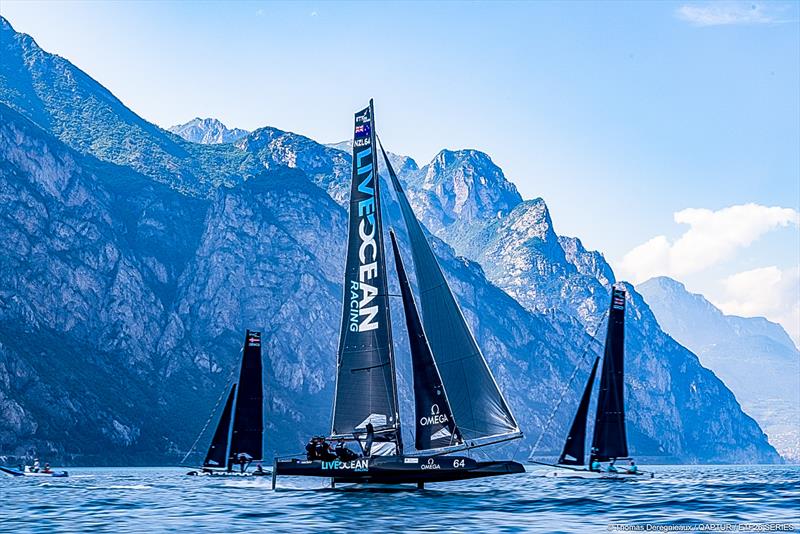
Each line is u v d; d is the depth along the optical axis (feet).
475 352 189.78
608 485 309.22
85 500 222.48
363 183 201.36
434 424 191.72
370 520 153.17
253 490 266.98
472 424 189.67
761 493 257.75
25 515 172.76
